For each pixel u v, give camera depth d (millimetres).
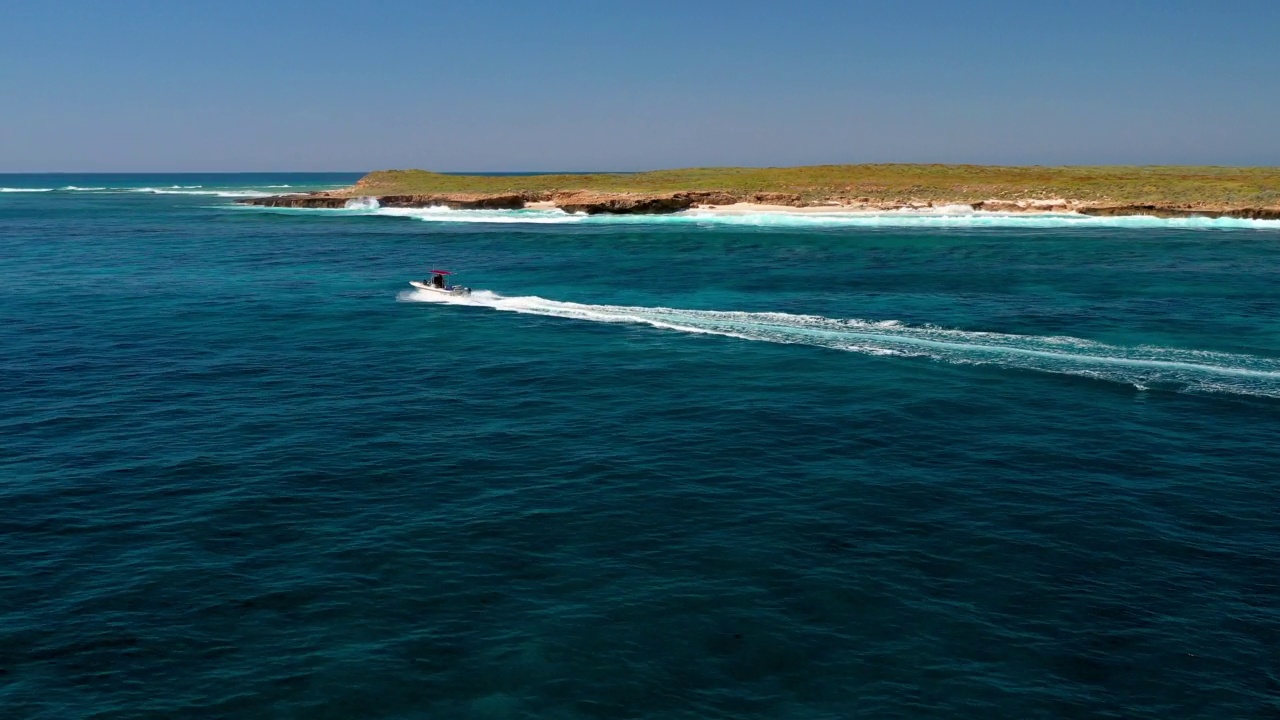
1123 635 17047
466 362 38281
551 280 62125
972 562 19781
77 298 54938
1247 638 16953
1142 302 51531
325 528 21406
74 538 20797
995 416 30172
